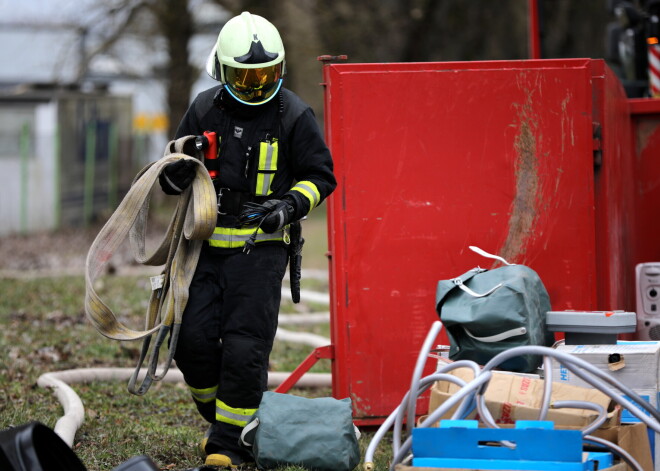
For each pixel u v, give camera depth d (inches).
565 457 235.1
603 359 297.0
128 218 331.6
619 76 753.0
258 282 330.3
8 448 231.9
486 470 238.5
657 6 674.8
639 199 511.5
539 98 397.7
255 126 332.5
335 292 399.2
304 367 403.5
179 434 378.3
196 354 334.3
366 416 393.7
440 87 394.9
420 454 245.8
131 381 335.0
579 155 398.6
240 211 332.2
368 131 392.8
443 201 394.9
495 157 397.1
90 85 1867.6
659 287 435.5
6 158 1659.7
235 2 1724.9
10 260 1232.2
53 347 558.9
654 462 289.4
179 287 328.5
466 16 1758.1
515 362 307.3
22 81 2289.6
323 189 333.1
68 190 1749.5
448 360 322.3
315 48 1775.3
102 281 864.3
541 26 658.2
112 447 355.6
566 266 398.3
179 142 331.9
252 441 327.3
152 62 1859.0
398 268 394.0
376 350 393.7
